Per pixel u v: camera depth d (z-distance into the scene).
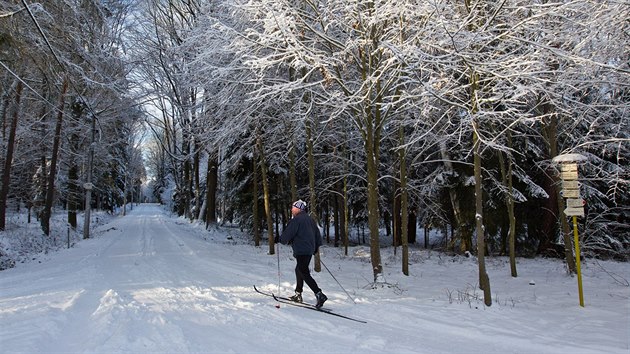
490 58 7.45
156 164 78.81
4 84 12.75
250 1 8.24
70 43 12.40
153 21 21.92
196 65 11.91
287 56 8.19
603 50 8.04
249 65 8.98
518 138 14.18
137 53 21.47
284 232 6.91
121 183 63.22
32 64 11.48
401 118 11.52
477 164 7.44
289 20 7.73
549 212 14.70
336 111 8.61
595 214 14.38
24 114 19.20
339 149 18.64
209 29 10.64
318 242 7.19
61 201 36.41
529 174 14.97
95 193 46.22
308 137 12.39
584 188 13.68
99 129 23.22
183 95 19.61
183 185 44.88
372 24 8.39
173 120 30.53
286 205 21.28
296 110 11.42
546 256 14.98
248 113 11.57
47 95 17.00
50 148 24.64
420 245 23.11
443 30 7.57
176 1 23.41
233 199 23.22
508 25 7.72
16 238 15.58
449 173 15.11
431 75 8.21
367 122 9.66
